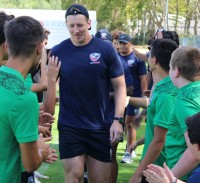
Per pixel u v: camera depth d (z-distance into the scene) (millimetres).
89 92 4492
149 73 7836
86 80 4473
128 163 7449
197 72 3334
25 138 2627
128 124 7391
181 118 3248
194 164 3117
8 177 2705
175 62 3379
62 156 4555
